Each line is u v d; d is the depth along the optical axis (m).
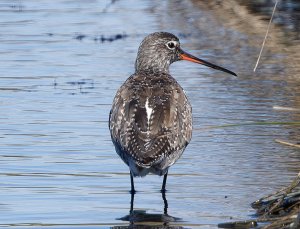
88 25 24.45
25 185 12.69
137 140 12.01
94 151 14.34
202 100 17.38
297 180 11.86
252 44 22.09
